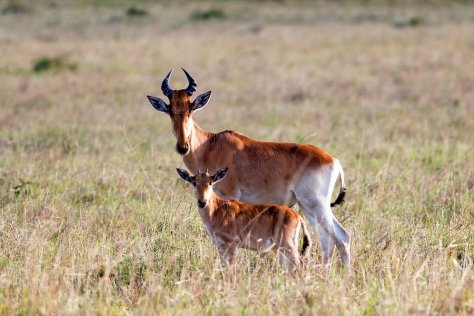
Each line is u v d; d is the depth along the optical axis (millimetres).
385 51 119438
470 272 28219
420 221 36125
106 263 28516
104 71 102062
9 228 34812
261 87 88812
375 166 48062
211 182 30750
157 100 33938
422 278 27391
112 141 57000
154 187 41812
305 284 26891
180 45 132000
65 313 24984
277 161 32531
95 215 37406
